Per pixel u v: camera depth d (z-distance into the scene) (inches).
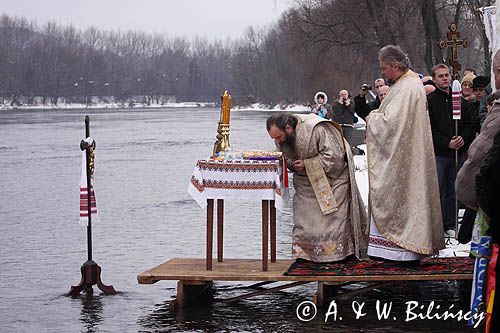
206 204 436.8
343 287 474.3
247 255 580.1
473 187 341.7
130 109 7588.6
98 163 1502.2
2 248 635.5
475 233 343.9
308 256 445.7
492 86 612.4
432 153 425.7
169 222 756.6
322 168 440.1
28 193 1035.3
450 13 2094.0
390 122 422.3
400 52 429.4
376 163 427.8
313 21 2265.0
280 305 437.4
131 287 490.6
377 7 2034.9
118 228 724.0
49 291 485.7
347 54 2386.8
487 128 341.7
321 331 388.5
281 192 433.4
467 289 456.1
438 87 527.5
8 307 449.4
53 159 1637.6
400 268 424.8
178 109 7539.4
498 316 289.6
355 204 440.8
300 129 442.6
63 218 800.3
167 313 427.5
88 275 477.4
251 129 2701.8
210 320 411.5
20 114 5625.0
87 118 489.1
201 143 2113.7
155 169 1365.7
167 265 458.6
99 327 405.1
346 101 1111.6
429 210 422.9
